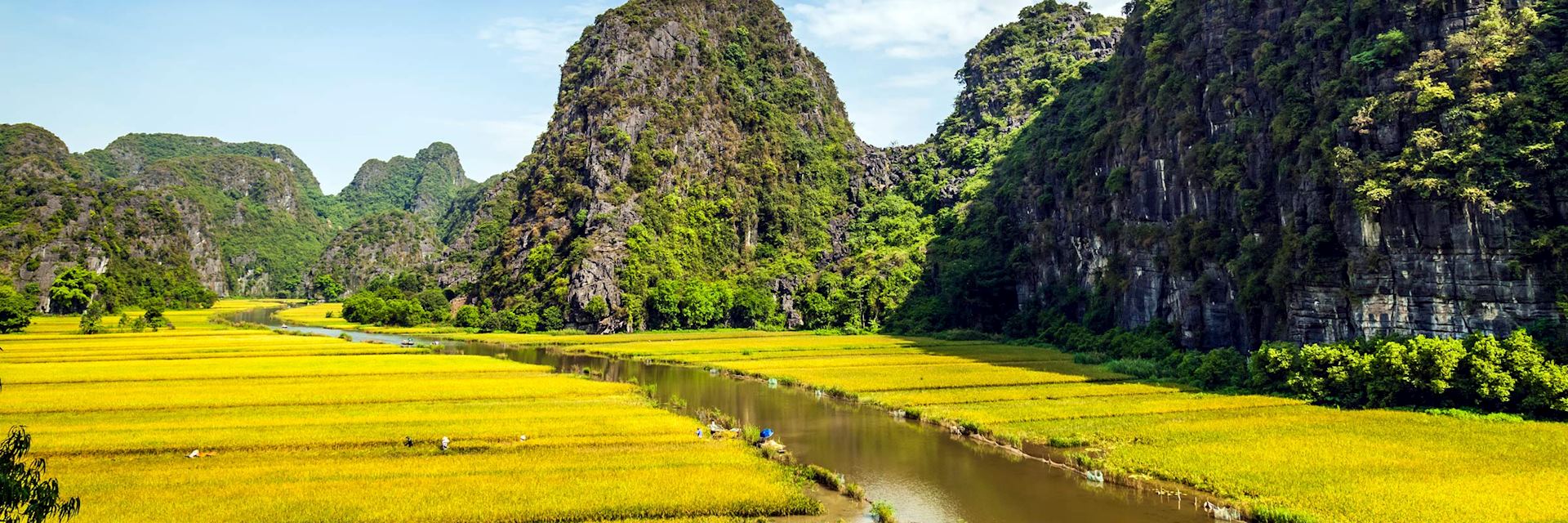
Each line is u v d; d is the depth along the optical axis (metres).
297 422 53.81
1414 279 62.50
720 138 194.38
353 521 33.53
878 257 167.75
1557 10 63.94
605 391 69.06
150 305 170.88
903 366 89.75
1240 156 86.19
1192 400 63.72
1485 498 35.34
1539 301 56.50
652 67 192.50
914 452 49.06
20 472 19.94
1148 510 37.41
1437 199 61.44
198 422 53.34
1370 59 71.12
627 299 150.75
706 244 175.62
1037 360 95.31
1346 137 70.19
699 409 63.25
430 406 60.75
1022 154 160.75
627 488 38.41
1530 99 60.44
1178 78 101.69
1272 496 36.81
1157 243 98.62
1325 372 62.09
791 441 52.06
